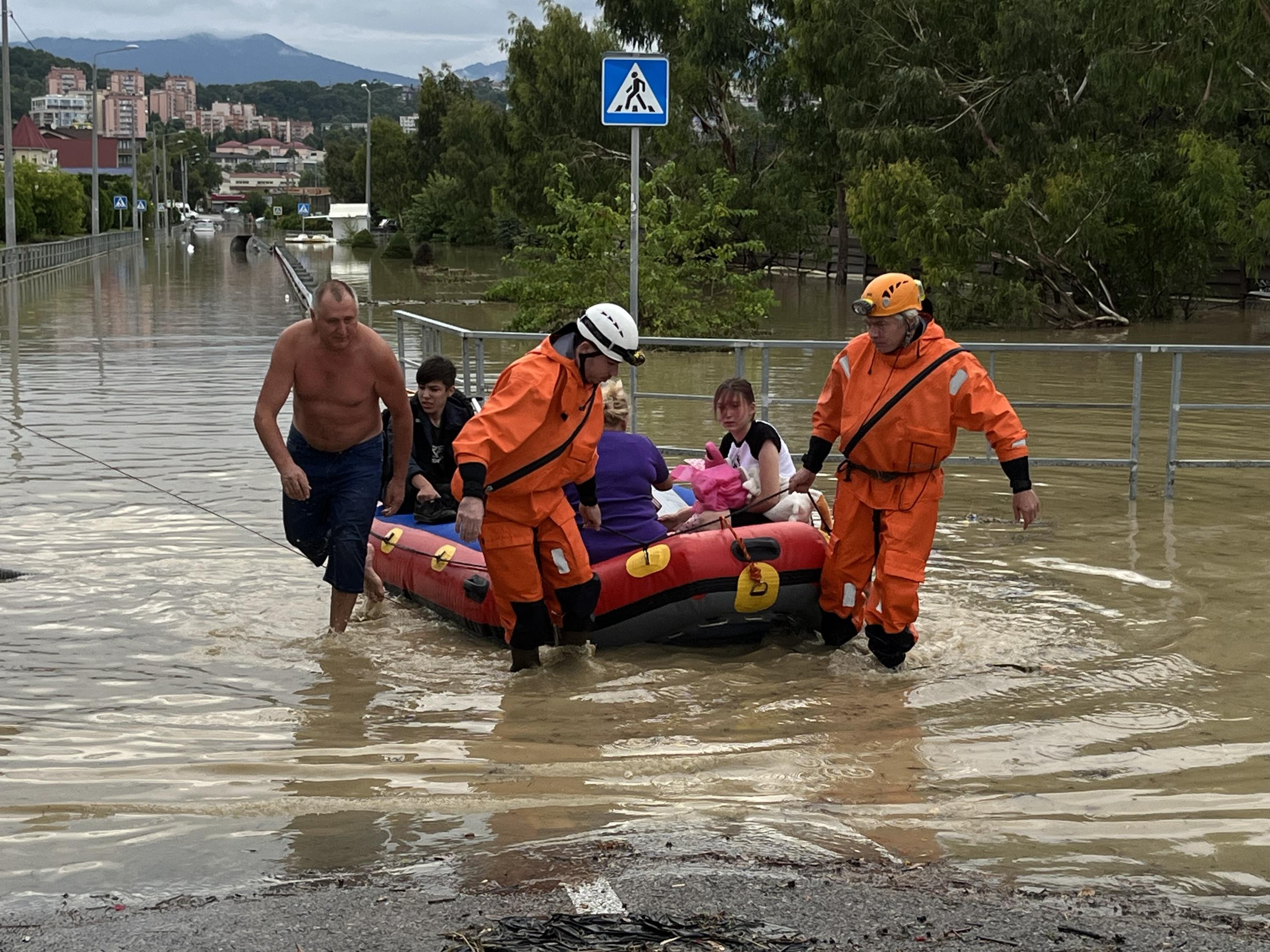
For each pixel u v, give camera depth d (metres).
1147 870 4.04
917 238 29.52
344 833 4.34
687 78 43.78
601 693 6.11
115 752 5.25
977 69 33.03
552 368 6.06
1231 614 7.27
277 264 58.12
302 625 7.20
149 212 125.00
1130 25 26.48
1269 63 26.53
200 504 10.00
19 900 3.80
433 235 88.06
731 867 3.98
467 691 6.15
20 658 6.51
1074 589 7.82
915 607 6.34
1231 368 19.48
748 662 6.67
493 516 6.24
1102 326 29.36
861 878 3.91
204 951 3.38
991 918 3.60
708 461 7.65
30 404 15.44
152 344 22.94
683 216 26.86
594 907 3.64
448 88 102.69
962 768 5.05
